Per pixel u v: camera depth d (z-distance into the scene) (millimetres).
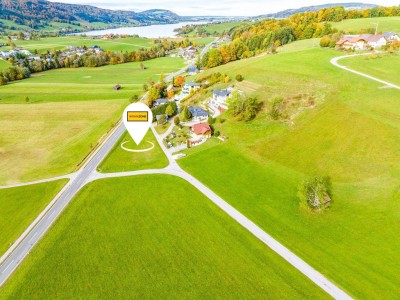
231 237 51438
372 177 62094
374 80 100125
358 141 72188
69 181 69688
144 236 52219
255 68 132250
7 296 42000
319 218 54562
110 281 43656
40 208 60375
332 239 49750
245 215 56781
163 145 86812
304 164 69938
